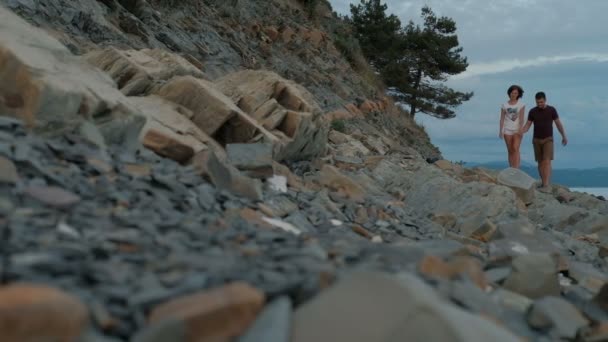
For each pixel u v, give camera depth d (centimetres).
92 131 533
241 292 269
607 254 802
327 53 2927
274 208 597
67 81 555
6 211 334
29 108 513
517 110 1387
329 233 561
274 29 2573
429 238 707
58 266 265
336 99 2366
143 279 277
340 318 264
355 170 1110
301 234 484
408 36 3978
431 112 4022
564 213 1069
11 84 524
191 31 1955
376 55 3953
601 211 1257
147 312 257
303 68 2498
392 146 2086
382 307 260
